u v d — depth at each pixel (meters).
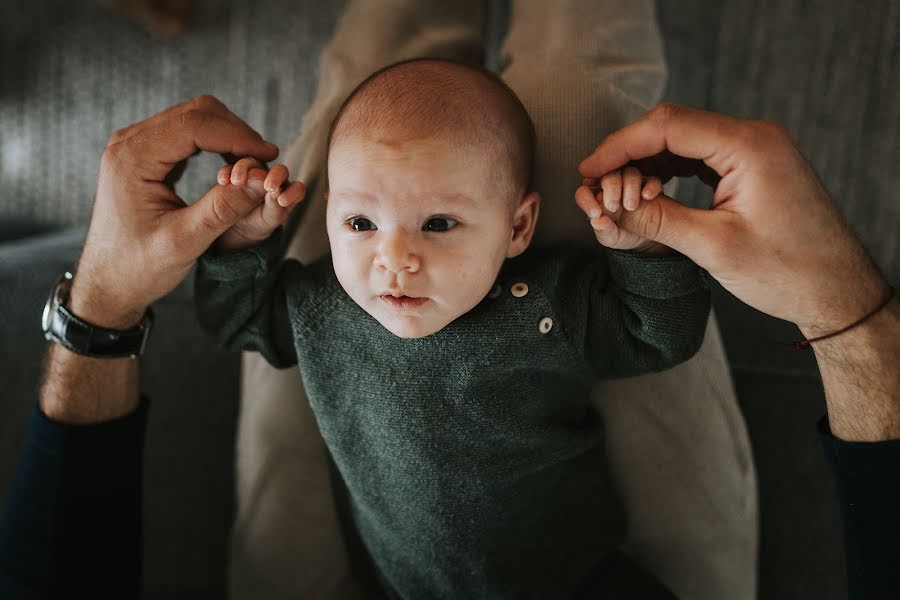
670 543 1.00
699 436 0.99
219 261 0.75
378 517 0.86
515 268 0.79
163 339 1.25
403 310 0.68
